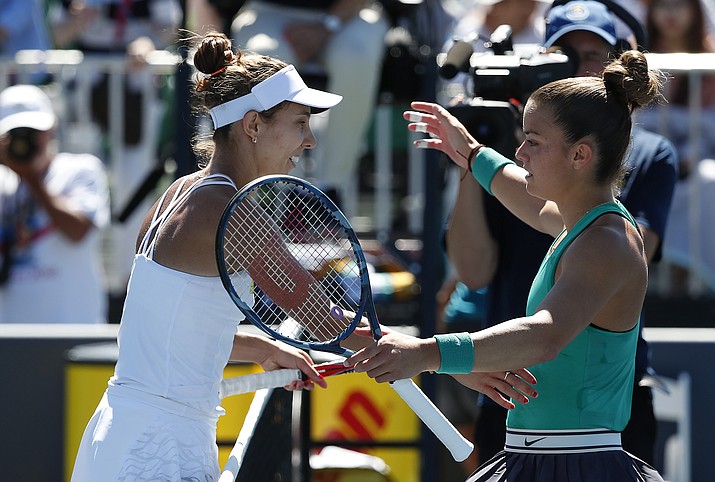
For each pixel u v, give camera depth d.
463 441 10.85
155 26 26.12
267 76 11.09
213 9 21.33
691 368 20.58
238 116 11.05
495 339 9.54
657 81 10.62
